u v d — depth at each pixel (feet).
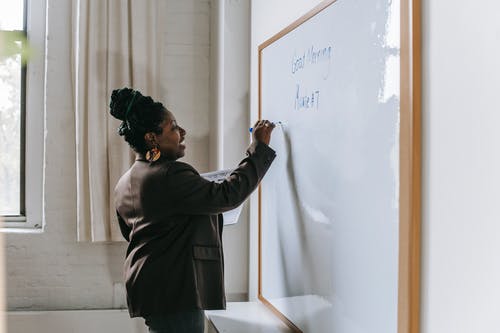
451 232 3.41
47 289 10.30
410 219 3.73
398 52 4.00
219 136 9.48
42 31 10.38
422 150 3.71
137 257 6.15
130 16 10.05
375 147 4.37
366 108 4.54
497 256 3.01
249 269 8.96
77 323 9.95
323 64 5.54
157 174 5.99
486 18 3.10
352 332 4.83
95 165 9.93
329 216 5.37
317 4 5.89
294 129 6.48
